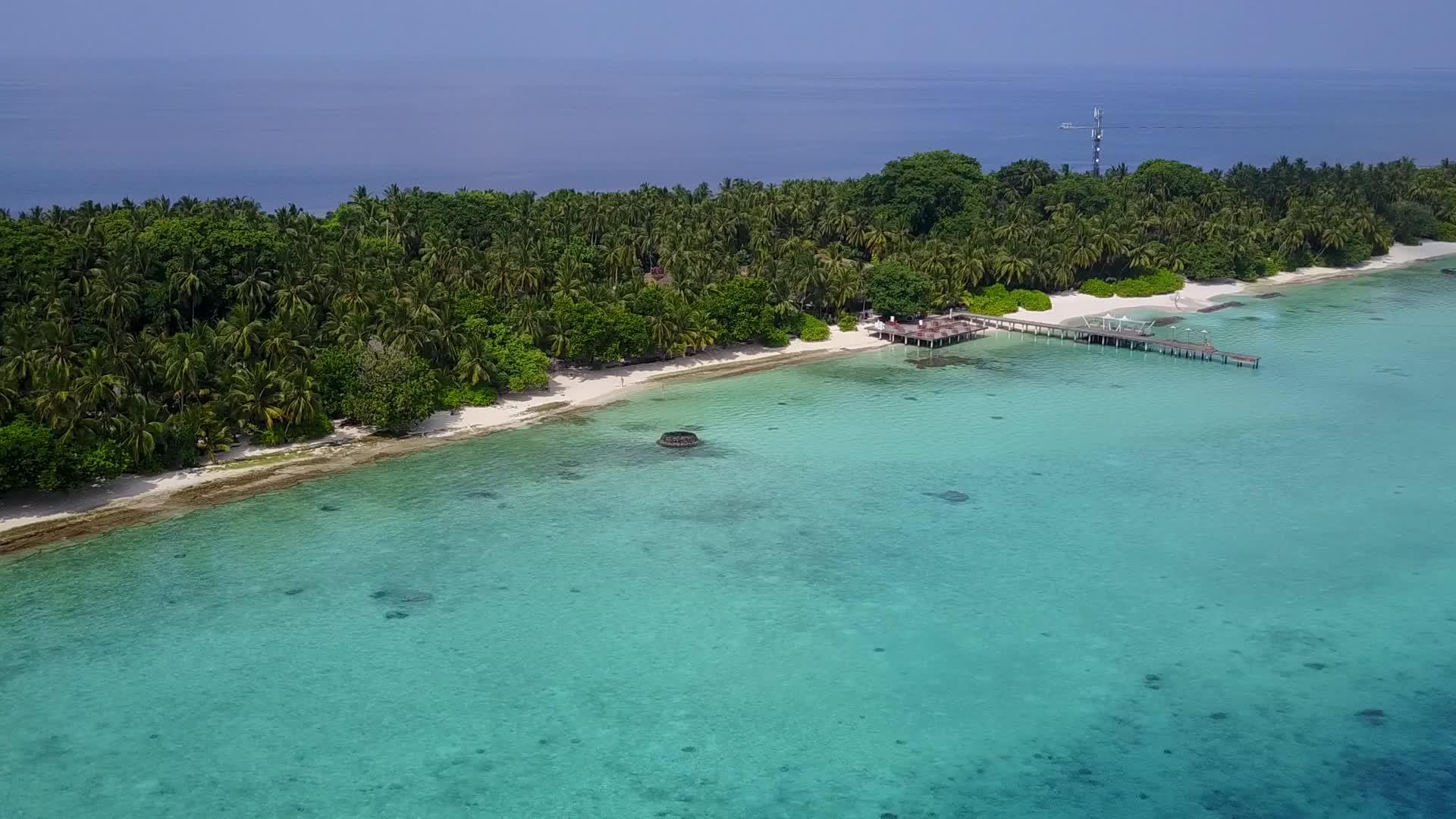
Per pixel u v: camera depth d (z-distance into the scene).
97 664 61.94
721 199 179.62
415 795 51.47
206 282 110.38
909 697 59.41
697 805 50.97
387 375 97.25
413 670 61.94
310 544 77.50
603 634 65.88
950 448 98.44
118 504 82.88
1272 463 93.75
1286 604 69.12
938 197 183.00
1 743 54.78
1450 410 108.44
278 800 51.00
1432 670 61.69
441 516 82.62
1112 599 69.88
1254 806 50.81
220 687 60.03
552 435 101.38
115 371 88.69
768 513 84.00
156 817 49.69
